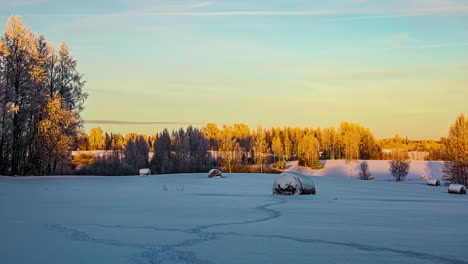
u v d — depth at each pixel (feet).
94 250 21.16
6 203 47.55
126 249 21.61
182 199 59.67
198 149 289.12
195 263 18.85
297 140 474.90
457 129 212.02
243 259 19.76
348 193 82.23
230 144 295.89
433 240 25.76
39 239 24.03
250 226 31.99
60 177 130.31
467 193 112.06
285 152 455.22
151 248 22.03
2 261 18.31
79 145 153.28
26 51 137.80
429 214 43.24
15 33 136.15
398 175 285.23
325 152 470.39
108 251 20.97
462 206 56.34
